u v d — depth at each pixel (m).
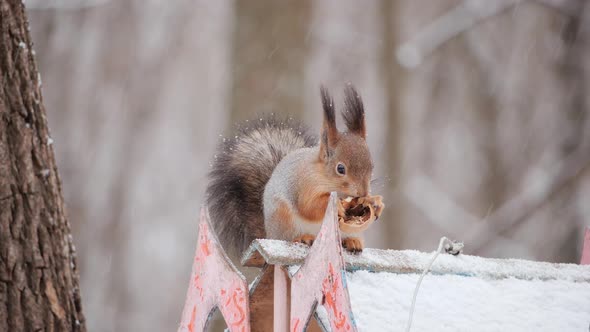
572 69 17.69
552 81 19.44
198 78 28.41
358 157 6.44
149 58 25.92
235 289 5.71
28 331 6.00
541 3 17.78
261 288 6.04
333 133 6.57
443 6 24.14
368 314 5.26
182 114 28.25
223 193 7.60
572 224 15.87
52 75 22.62
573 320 5.55
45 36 21.56
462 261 6.02
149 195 26.61
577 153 16.08
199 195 27.38
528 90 20.47
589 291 5.86
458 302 5.54
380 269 5.66
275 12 12.45
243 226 7.54
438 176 23.45
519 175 19.61
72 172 22.66
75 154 22.91
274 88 12.24
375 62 20.44
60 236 6.21
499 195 19.11
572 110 17.36
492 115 20.19
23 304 5.99
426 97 22.53
